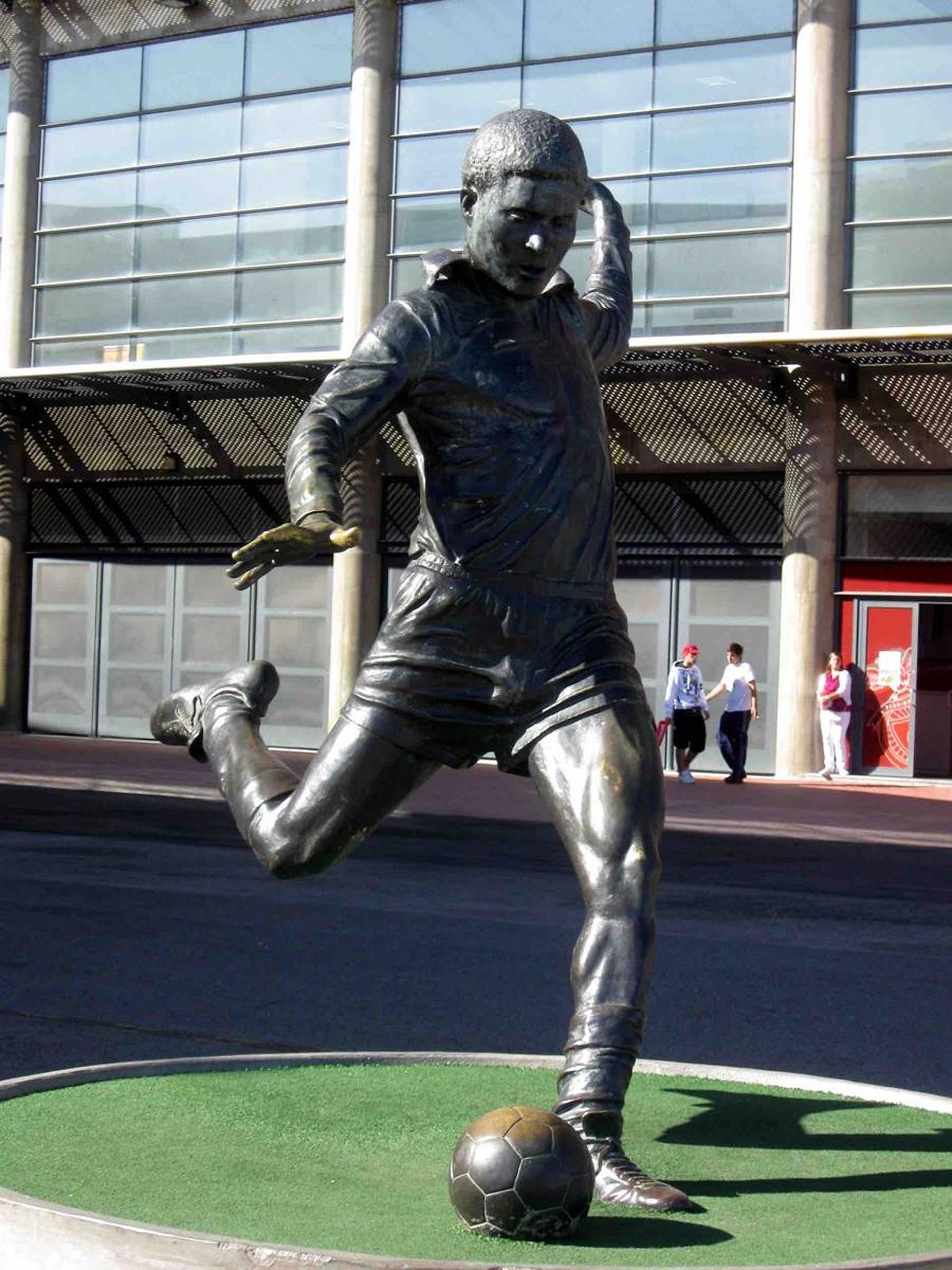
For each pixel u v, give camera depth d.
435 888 13.38
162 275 30.06
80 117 30.89
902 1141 4.71
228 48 29.58
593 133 26.91
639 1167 4.29
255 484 30.36
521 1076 5.44
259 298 29.28
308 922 11.56
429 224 28.09
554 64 27.19
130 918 11.61
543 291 4.62
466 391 4.37
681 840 17.23
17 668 32.41
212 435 30.53
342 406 4.24
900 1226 3.83
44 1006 8.70
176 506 31.12
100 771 24.16
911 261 24.98
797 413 25.97
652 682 27.27
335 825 4.47
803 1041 8.15
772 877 14.56
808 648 25.86
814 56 25.23
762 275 25.77
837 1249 3.63
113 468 31.47
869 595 25.91
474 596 4.36
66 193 31.02
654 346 24.38
